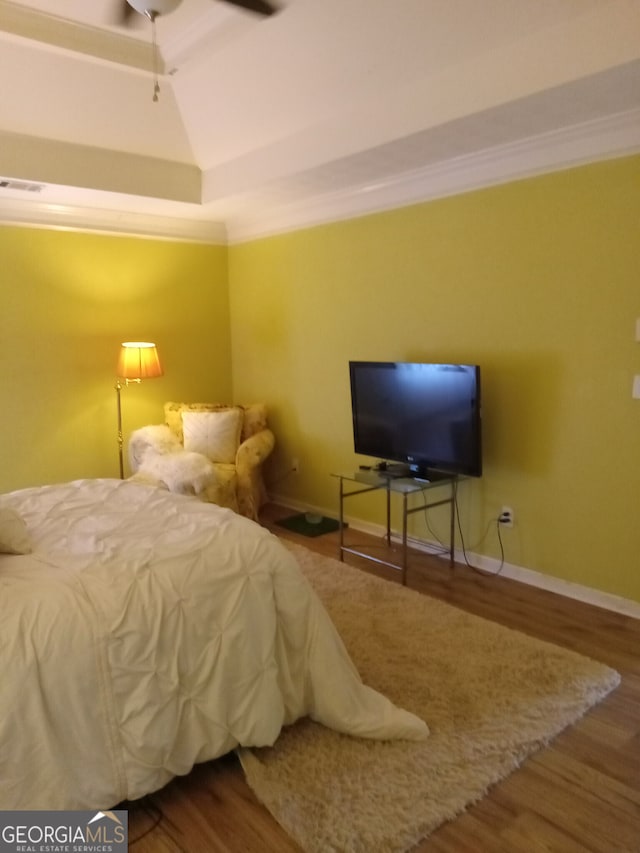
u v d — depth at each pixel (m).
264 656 2.09
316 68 3.18
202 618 2.00
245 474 4.59
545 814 1.87
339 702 2.18
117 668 1.81
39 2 2.91
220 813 1.90
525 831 1.80
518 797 1.93
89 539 2.27
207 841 1.80
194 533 2.28
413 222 3.86
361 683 2.31
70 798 1.70
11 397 4.41
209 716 1.98
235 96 3.61
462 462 3.47
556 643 2.87
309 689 2.22
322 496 4.87
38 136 3.69
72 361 4.67
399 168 3.67
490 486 3.67
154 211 4.72
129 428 5.03
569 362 3.22
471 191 3.53
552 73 2.50
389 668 2.63
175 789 2.01
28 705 1.65
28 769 1.64
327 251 4.48
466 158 3.42
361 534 4.45
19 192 4.04
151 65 3.48
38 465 4.58
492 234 3.46
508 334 3.46
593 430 3.17
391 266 4.04
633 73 2.37
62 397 4.64
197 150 4.23
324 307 4.59
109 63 3.38
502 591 3.45
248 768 2.04
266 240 5.01
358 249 4.25
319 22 2.90
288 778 2.01
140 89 3.65
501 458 3.59
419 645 2.82
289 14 2.90
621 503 3.11
